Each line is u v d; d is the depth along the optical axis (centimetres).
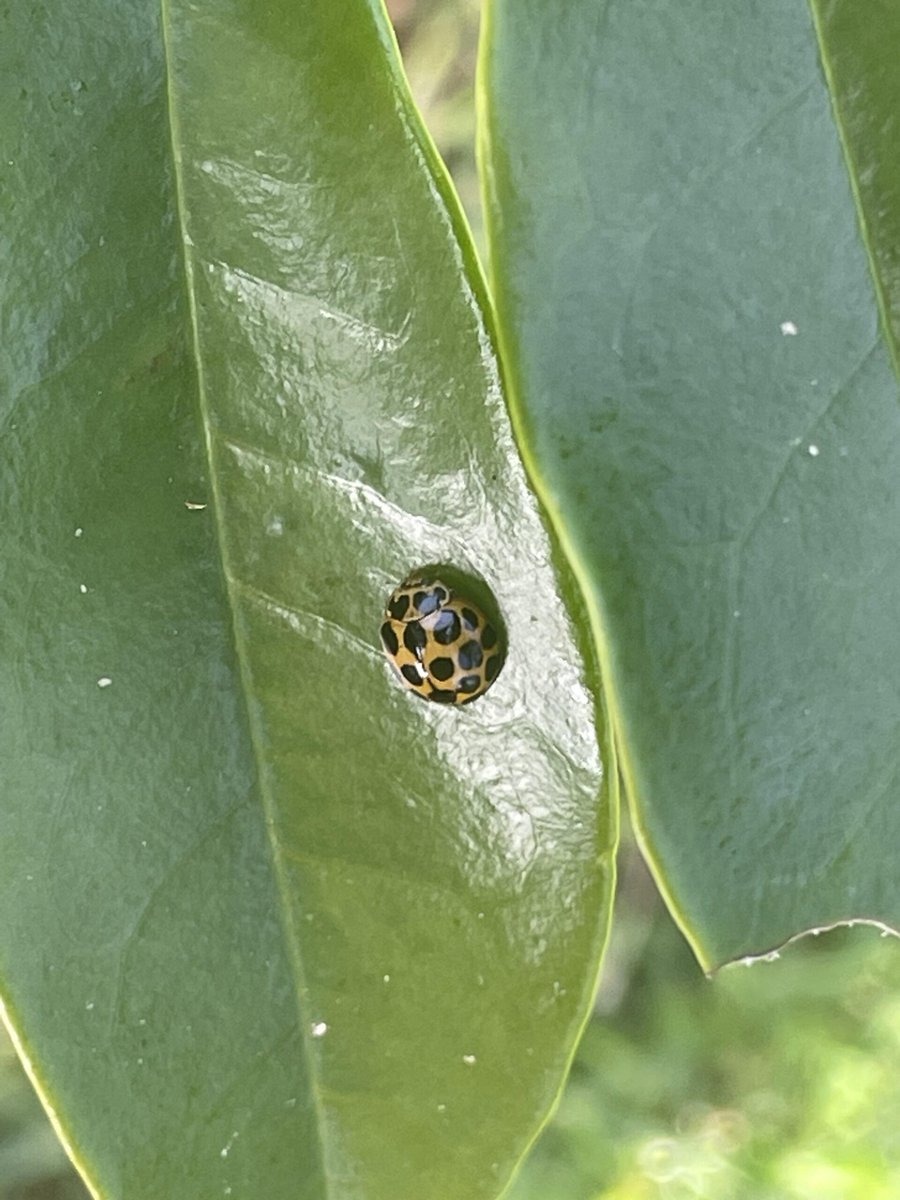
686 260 5
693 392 5
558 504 5
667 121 5
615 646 5
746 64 5
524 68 5
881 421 5
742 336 5
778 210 5
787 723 5
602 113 5
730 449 5
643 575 5
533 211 5
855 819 5
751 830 5
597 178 5
